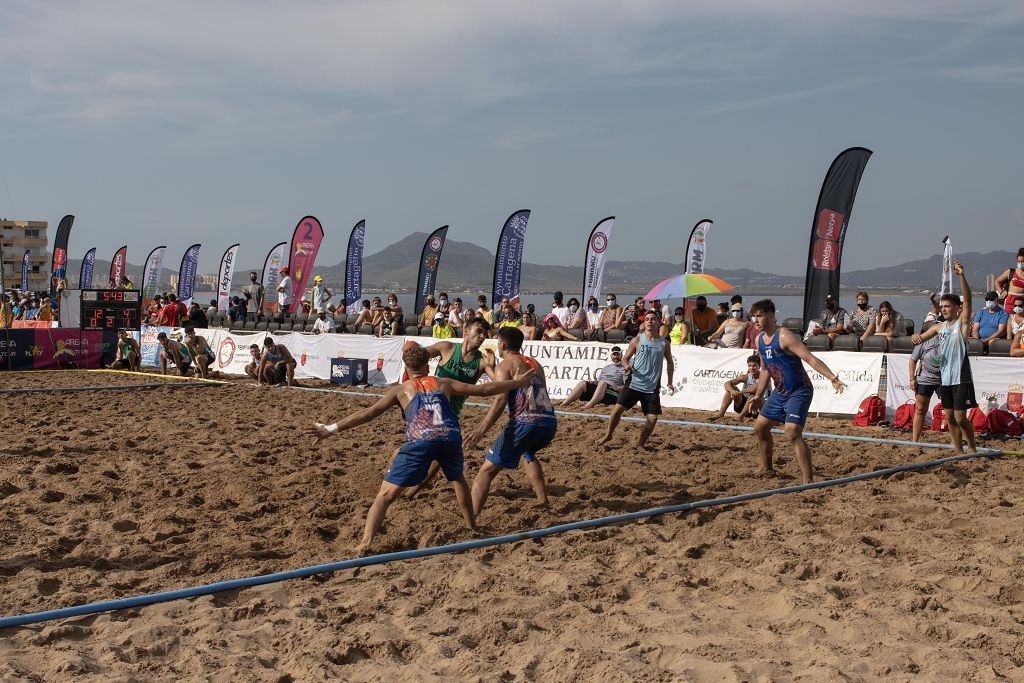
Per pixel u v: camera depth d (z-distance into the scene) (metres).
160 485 8.04
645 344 10.14
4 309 26.70
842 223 16.86
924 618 4.68
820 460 9.71
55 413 13.97
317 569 5.50
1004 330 13.45
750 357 13.75
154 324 26.66
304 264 27.05
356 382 19.44
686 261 19.75
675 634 4.47
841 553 5.90
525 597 5.08
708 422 13.24
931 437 11.73
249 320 27.50
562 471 8.90
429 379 6.32
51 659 4.17
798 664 4.07
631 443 10.85
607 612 4.84
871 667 3.97
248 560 5.88
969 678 3.85
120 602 4.89
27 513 7.04
